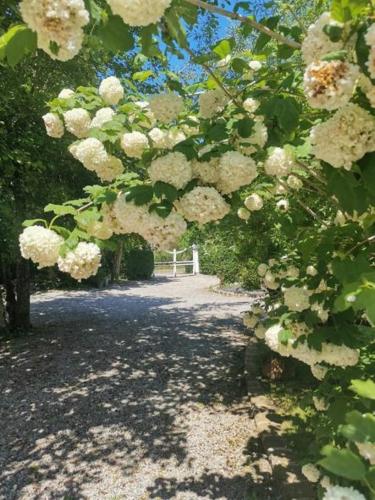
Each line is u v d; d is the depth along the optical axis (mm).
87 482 3416
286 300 2004
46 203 6492
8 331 7969
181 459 3705
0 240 6102
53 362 6375
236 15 1494
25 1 1148
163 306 11539
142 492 3270
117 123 1916
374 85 1191
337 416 1907
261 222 4230
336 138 1243
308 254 2049
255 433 4082
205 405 4785
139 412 4652
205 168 1611
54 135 2141
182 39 1492
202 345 7262
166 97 1884
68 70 5887
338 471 924
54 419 4523
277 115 1632
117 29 1412
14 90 5391
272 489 3211
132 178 2047
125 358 6543
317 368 2311
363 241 1723
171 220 1479
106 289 15375
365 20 1146
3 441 4090
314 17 2832
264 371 5176
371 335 1889
